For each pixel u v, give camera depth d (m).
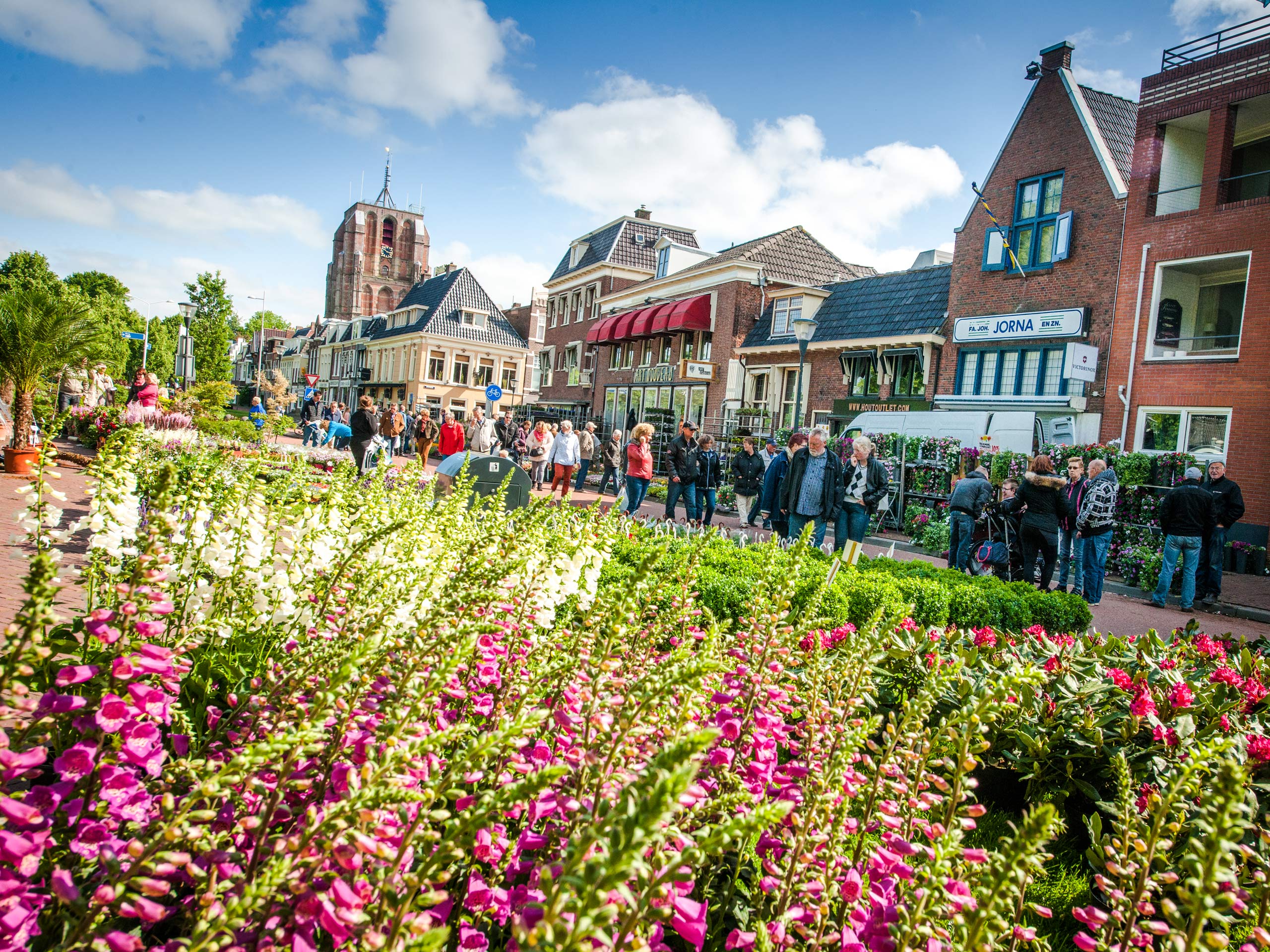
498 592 2.43
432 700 1.73
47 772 1.98
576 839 1.38
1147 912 1.94
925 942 1.69
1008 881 1.42
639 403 34.72
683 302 30.92
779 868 1.87
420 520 3.23
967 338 20.36
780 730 2.50
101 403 19.36
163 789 1.90
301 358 89.62
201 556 2.53
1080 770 3.54
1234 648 5.76
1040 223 19.28
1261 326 15.09
